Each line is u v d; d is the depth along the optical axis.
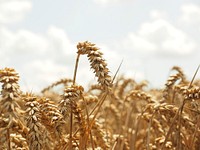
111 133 1.56
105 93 0.96
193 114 1.18
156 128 1.30
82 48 0.95
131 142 1.51
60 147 0.94
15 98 0.77
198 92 1.05
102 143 1.13
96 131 1.11
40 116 0.83
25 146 0.90
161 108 1.17
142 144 1.50
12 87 0.76
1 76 0.77
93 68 0.92
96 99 1.12
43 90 1.69
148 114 1.33
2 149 0.83
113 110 1.80
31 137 0.81
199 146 1.18
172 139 1.21
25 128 0.88
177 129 1.18
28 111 0.82
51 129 0.87
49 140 0.82
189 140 1.19
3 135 0.82
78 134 1.04
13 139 0.90
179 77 1.34
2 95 0.76
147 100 1.38
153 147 1.25
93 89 1.40
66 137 0.98
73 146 0.99
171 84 1.33
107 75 0.92
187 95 1.06
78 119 0.95
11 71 0.78
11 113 0.76
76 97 0.89
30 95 0.87
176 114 1.09
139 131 1.72
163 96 1.33
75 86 0.92
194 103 1.05
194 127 1.16
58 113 0.86
